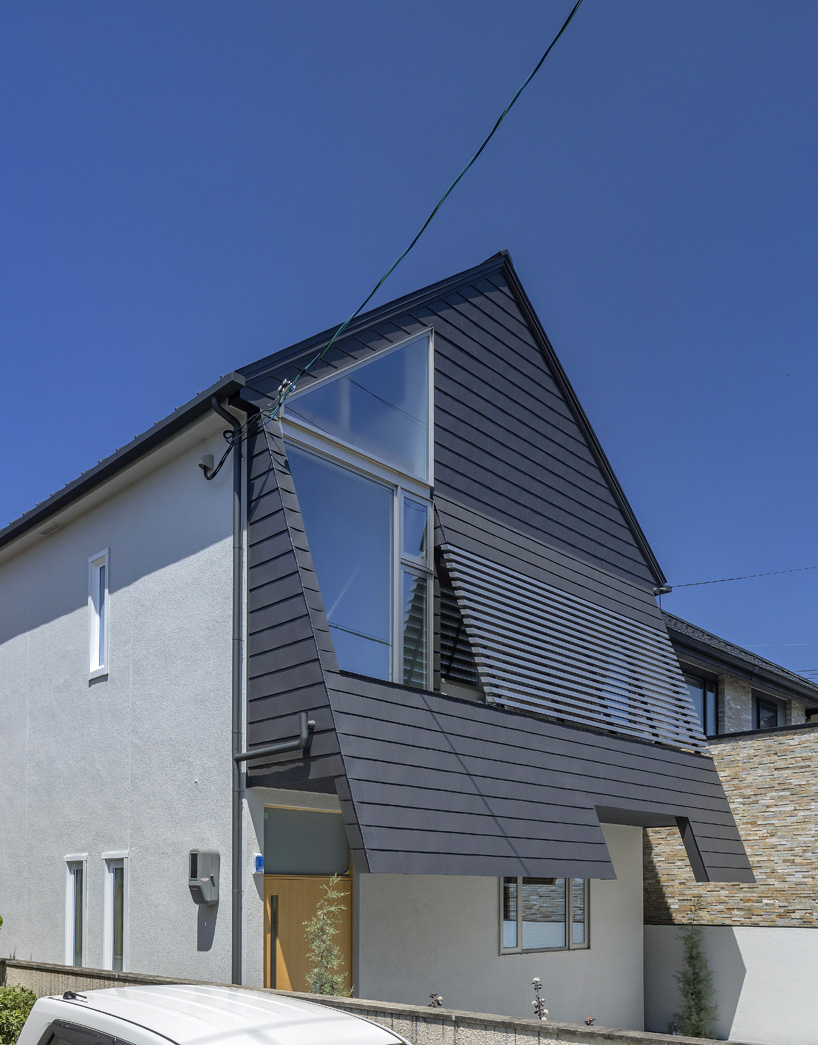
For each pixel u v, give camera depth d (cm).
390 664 1102
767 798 1616
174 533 1113
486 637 1158
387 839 878
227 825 959
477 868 962
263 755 933
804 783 1580
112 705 1172
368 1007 721
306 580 954
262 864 954
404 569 1148
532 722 1166
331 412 1098
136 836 1085
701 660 1944
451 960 1172
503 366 1396
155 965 1013
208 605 1039
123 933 1080
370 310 1185
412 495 1181
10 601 1466
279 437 1026
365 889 1077
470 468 1277
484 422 1326
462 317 1341
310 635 929
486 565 1227
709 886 1625
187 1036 423
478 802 1012
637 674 1423
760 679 2106
